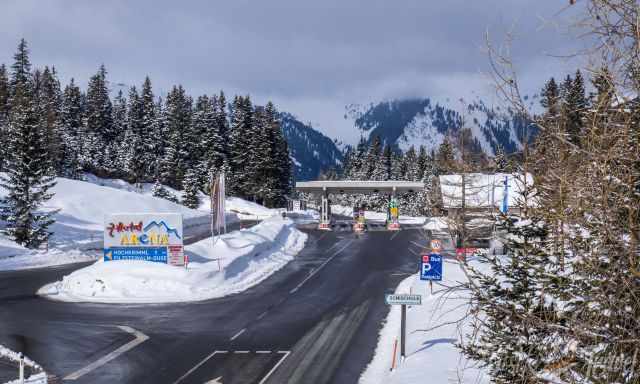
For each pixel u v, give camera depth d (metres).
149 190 116.19
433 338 19.25
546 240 6.57
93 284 31.09
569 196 5.05
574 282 5.80
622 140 4.82
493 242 7.52
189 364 18.30
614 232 4.89
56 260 43.41
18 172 47.81
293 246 53.69
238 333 22.34
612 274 4.97
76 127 129.75
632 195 4.88
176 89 131.00
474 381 13.63
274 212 104.44
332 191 80.56
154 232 34.41
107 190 74.69
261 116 117.69
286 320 24.69
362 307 27.39
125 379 16.77
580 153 4.98
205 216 79.50
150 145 122.81
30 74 120.69
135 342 20.95
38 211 58.38
